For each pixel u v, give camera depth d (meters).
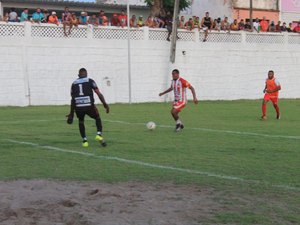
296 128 22.25
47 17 38.50
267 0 57.78
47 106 36.19
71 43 38.06
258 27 48.22
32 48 36.56
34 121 25.41
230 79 45.66
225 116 28.61
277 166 13.02
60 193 9.74
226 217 8.32
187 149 15.98
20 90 36.25
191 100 43.25
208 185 10.71
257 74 47.22
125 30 40.41
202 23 44.78
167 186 10.58
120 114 29.67
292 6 59.47
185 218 8.22
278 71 48.53
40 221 8.00
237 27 47.44
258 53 47.09
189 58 43.47
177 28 42.44
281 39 48.53
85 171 12.26
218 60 44.91
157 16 45.91
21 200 9.15
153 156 14.61
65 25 37.62
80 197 9.42
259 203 9.25
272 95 26.44
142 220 8.06
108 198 9.36
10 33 35.78
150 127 21.23
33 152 15.43
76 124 24.00
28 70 36.50
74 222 7.95
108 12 49.41
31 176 11.60
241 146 16.67
